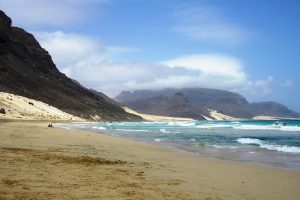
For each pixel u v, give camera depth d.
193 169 13.85
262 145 26.47
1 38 188.38
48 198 7.71
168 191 9.27
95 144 24.12
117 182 10.02
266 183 11.24
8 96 106.38
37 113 104.69
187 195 8.95
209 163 15.84
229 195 9.33
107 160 14.98
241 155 19.59
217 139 33.69
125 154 18.66
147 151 20.91
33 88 167.75
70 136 30.83
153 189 9.40
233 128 68.44
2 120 66.25
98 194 8.39
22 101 111.00
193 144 27.47
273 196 9.44
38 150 17.59
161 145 26.11
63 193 8.25
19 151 16.19
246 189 10.25
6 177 9.62
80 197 7.99
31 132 33.00
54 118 110.75
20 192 8.06
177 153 20.30
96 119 180.88
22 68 184.50
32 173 10.48
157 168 13.62
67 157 14.97
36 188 8.58
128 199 8.08
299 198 9.25
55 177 10.12
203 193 9.36
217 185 10.66
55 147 20.11
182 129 63.53
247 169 14.11
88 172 11.42
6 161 12.47
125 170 12.48
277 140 31.86
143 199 8.19
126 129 61.84
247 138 34.59
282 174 12.96
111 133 46.00
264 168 14.41
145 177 11.26
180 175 12.18
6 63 170.75
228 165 15.23
